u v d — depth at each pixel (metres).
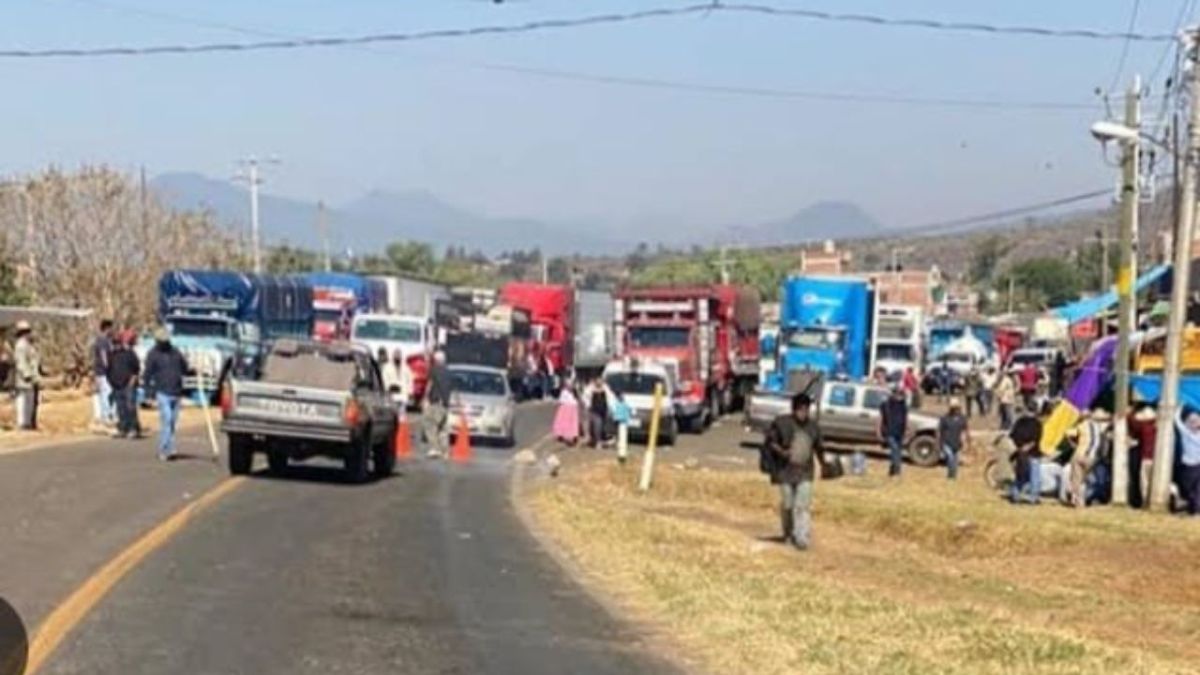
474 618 18.12
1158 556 31.73
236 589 19.20
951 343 118.88
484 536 26.58
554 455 50.09
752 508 40.22
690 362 67.56
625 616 19.09
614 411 57.12
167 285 63.56
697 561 25.66
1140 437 42.22
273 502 29.55
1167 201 79.38
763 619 19.36
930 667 16.69
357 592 19.52
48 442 41.22
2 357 57.16
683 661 16.41
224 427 34.06
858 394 57.81
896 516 38.00
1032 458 42.53
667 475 45.53
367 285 80.69
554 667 15.53
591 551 25.38
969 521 36.75
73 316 65.38
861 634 18.67
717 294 71.88
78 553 21.47
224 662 14.88
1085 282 194.75
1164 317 57.25
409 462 44.59
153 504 27.69
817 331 69.00
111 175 81.12
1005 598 25.12
